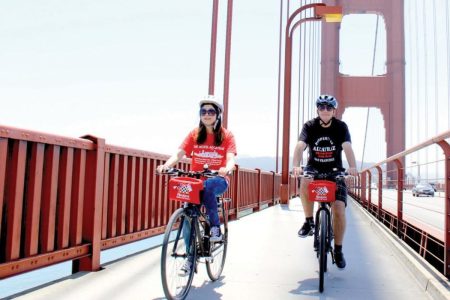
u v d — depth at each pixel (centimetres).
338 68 5441
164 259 278
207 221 332
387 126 5369
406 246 502
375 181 1092
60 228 356
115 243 444
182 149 347
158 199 562
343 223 380
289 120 1550
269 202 1443
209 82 1040
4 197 304
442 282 332
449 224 356
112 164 445
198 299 316
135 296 317
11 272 296
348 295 334
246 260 466
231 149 340
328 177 367
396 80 5394
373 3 5578
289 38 1575
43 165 339
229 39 1246
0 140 287
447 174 362
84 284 350
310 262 458
